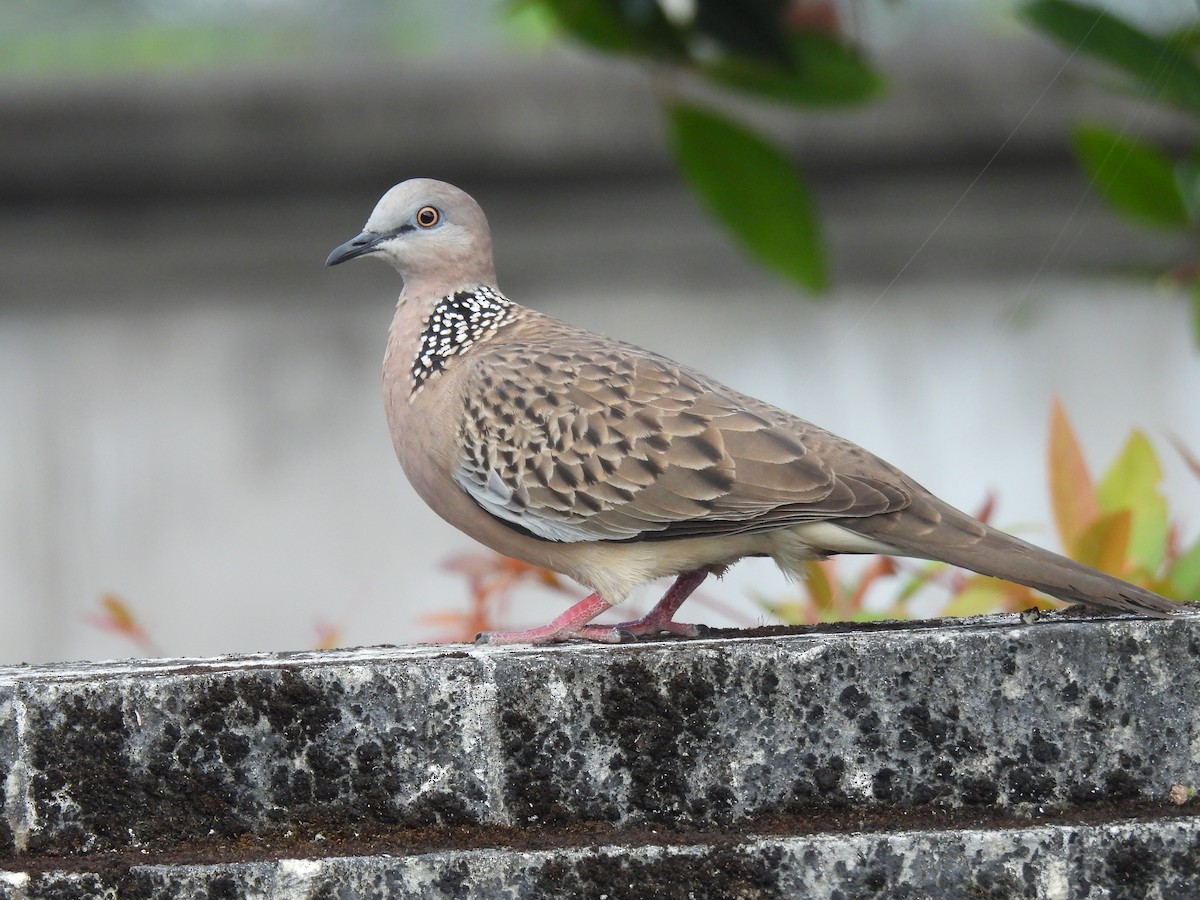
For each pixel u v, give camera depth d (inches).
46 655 643.5
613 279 663.8
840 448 335.9
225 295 660.7
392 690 265.9
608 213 656.4
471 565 384.5
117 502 651.5
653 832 264.7
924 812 262.2
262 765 266.2
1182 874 251.9
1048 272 655.1
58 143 617.3
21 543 645.9
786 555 344.5
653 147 630.5
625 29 401.7
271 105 619.8
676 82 450.9
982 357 654.5
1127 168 408.2
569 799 265.6
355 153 627.8
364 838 266.2
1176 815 258.4
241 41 681.6
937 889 254.4
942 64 619.8
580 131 626.8
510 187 651.5
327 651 323.0
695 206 654.5
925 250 657.6
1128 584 291.0
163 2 676.1
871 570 373.7
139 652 645.9
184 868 259.6
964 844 254.4
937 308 657.6
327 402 658.2
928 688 261.7
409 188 396.8
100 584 644.1
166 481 652.7
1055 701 260.8
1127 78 436.8
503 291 663.8
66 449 651.5
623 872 256.7
